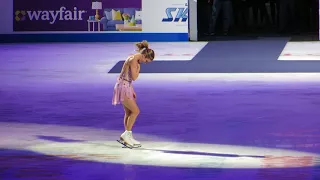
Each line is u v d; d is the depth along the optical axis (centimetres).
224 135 2491
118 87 2280
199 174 1938
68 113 2991
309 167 2005
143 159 2133
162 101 3278
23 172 1980
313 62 4772
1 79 4150
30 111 3053
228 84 3822
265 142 2366
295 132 2525
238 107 3083
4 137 2491
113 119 2839
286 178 1883
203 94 3475
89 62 4981
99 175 1941
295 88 3638
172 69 4512
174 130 2594
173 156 2170
